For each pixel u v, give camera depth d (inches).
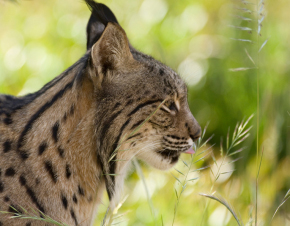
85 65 271.3
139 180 438.6
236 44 570.6
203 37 592.1
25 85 558.6
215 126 549.0
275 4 539.5
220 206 379.6
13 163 261.7
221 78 563.8
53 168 266.5
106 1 625.9
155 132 294.5
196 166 438.6
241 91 552.7
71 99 272.4
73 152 272.7
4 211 243.8
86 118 274.2
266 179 410.9
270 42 543.8
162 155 305.3
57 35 603.5
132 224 410.6
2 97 287.0
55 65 572.4
